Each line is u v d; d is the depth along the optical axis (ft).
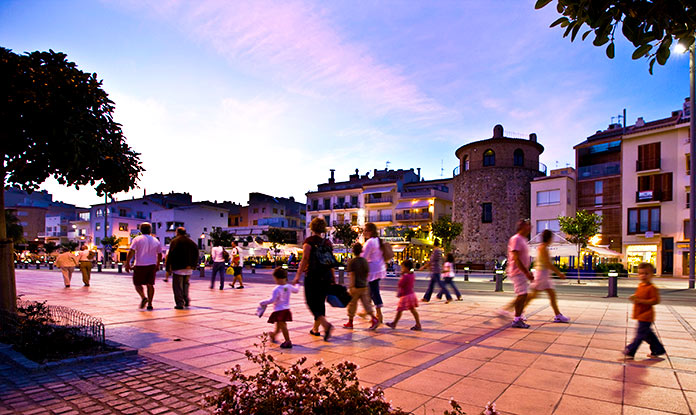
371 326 23.38
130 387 13.02
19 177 20.13
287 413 8.20
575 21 8.38
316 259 20.66
